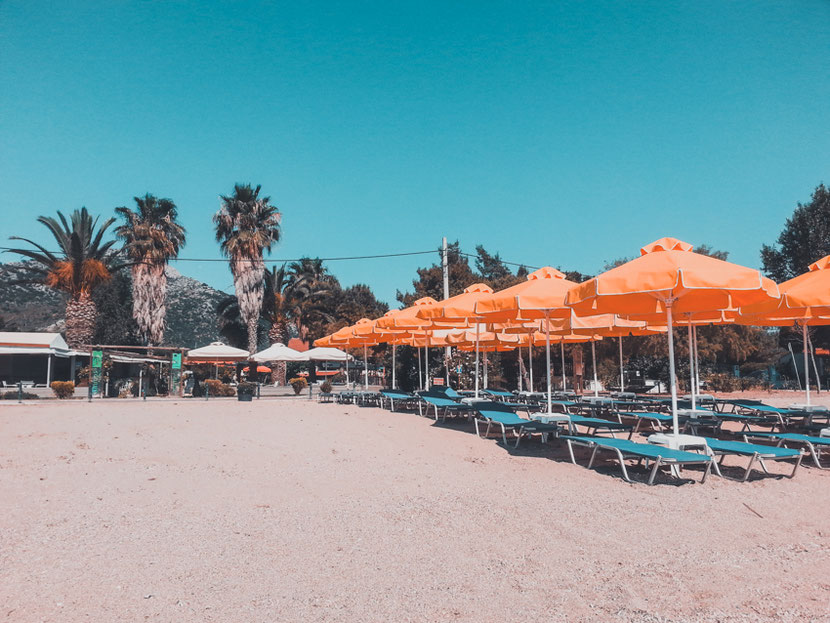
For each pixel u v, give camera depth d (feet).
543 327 52.19
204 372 124.26
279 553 15.76
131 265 124.67
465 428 42.45
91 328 106.52
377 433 39.93
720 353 101.50
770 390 98.84
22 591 13.01
